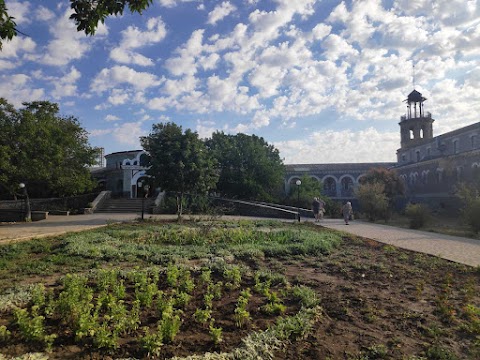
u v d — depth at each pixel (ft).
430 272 25.13
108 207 97.25
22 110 67.05
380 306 17.78
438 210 104.88
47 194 114.11
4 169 61.67
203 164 70.08
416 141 160.15
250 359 11.84
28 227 54.29
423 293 20.12
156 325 14.52
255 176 110.01
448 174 111.86
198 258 28.50
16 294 17.57
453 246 37.14
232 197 108.88
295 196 108.17
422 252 32.89
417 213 60.49
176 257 27.63
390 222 75.10
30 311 15.67
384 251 33.30
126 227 52.29
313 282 21.80
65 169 77.20
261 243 35.63
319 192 114.52
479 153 98.32
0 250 30.55
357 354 12.65
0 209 87.81
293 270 25.49
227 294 19.11
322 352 12.73
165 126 70.64
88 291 17.21
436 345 13.50
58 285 20.16
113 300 15.79
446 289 20.48
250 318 15.48
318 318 15.87
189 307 16.88
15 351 12.01
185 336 13.65
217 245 34.04
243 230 45.91
